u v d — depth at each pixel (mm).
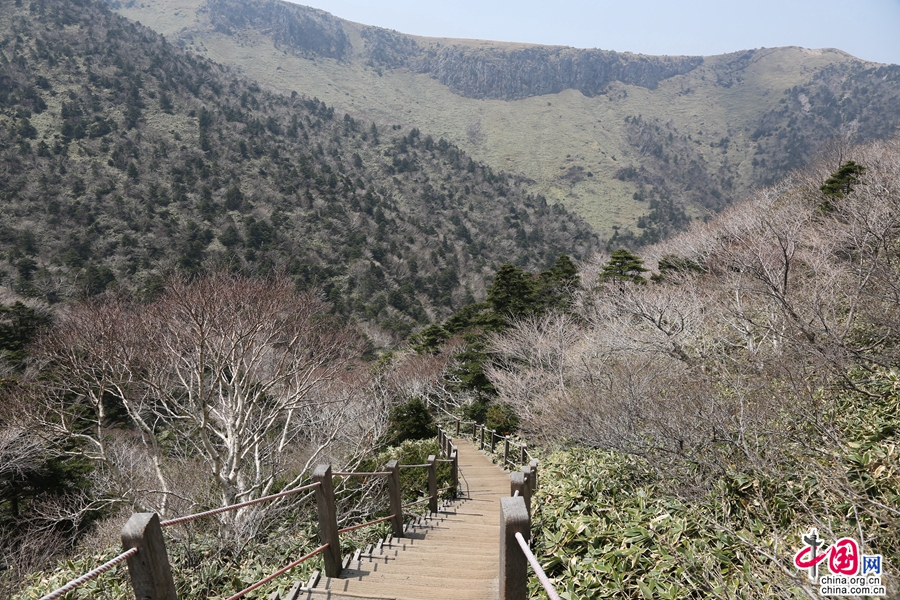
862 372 7297
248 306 11914
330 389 14344
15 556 12391
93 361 11242
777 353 8086
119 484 10555
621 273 22188
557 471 8156
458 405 24141
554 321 21031
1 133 78375
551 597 2154
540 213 121562
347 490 9078
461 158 148875
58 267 50375
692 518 4500
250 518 7145
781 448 5426
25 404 11875
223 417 11281
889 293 8109
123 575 5566
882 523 3633
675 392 7594
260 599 4711
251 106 133875
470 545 6051
